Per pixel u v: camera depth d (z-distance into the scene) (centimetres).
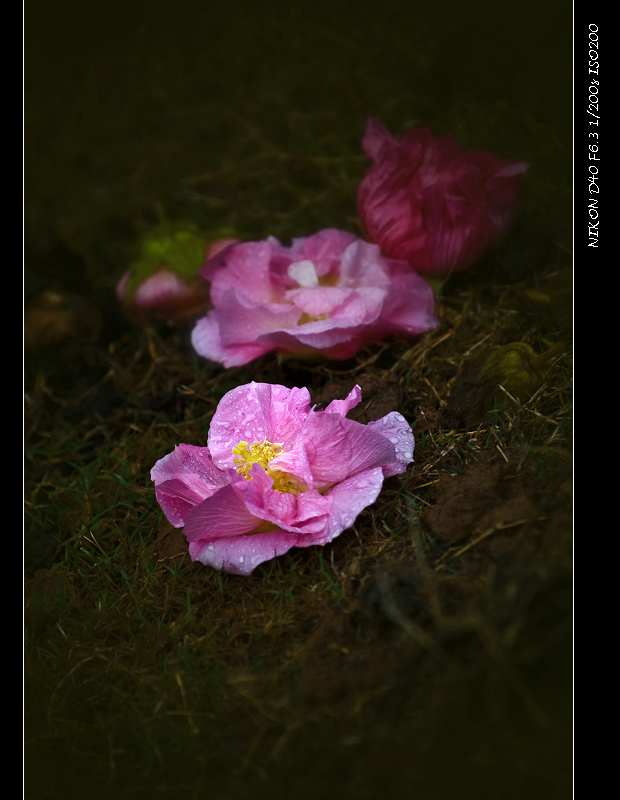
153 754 46
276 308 53
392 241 57
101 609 51
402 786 44
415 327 55
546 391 52
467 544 47
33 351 61
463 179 55
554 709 44
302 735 45
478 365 52
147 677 48
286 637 48
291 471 47
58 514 56
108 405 60
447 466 50
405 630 45
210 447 49
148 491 55
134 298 60
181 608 50
